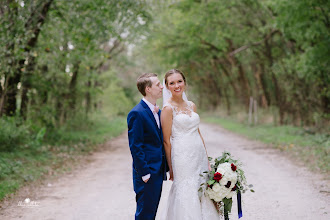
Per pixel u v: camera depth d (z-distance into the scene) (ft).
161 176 12.30
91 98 68.54
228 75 110.73
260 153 36.94
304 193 19.81
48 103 49.90
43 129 38.83
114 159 36.09
